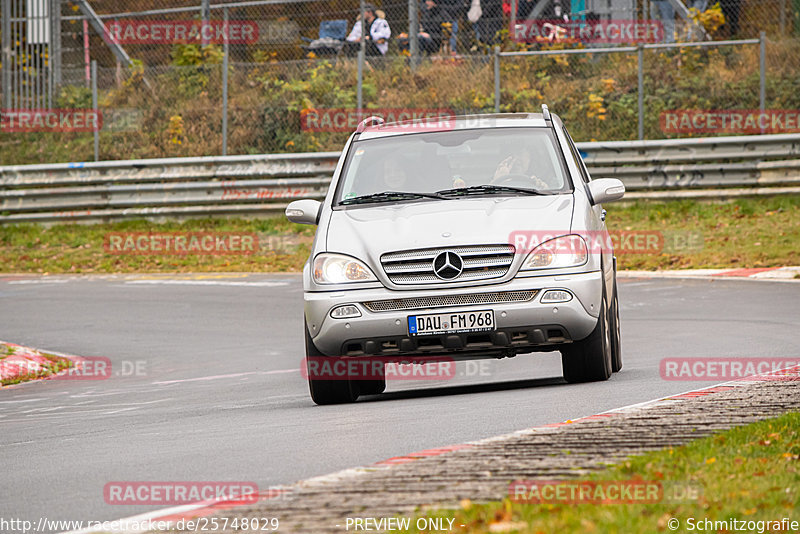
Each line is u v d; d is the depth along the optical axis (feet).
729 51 288.51
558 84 287.89
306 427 81.35
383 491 54.54
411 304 93.09
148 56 325.21
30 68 306.35
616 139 278.26
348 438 74.18
